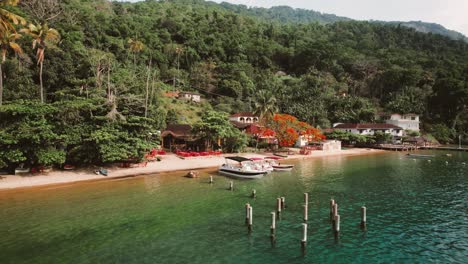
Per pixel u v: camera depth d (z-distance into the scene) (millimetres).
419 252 20703
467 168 54969
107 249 20609
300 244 21766
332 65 157500
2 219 26094
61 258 19344
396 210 29516
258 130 74625
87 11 116500
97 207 29641
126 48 112062
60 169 44344
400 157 72000
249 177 43781
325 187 38875
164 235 23031
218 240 22266
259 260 19359
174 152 66625
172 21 155500
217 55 149500
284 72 164125
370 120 113750
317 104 118688
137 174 45281
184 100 109188
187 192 35656
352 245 21703
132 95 59688
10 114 38250
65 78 72625
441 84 120250
